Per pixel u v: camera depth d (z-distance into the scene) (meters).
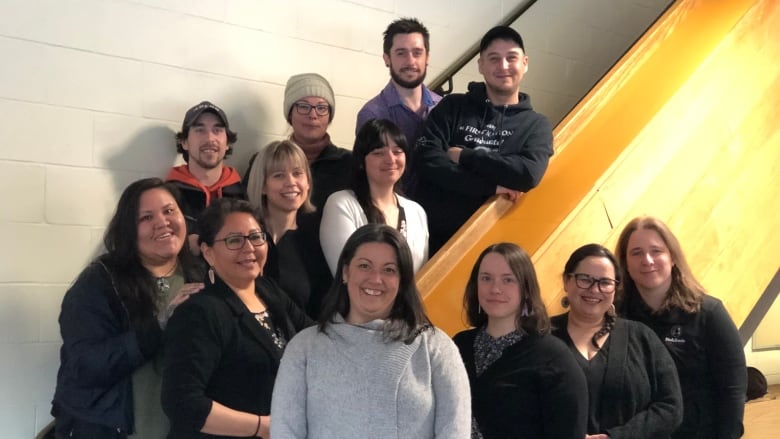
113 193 3.27
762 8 4.28
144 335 2.22
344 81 4.07
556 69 4.85
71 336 2.27
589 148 3.54
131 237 2.38
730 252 3.59
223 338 2.11
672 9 4.41
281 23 3.82
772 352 5.02
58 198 3.12
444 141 3.28
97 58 3.24
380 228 2.00
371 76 4.19
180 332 2.08
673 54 4.13
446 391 1.88
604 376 2.35
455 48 4.52
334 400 1.83
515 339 2.22
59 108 3.13
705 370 2.65
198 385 2.03
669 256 2.72
